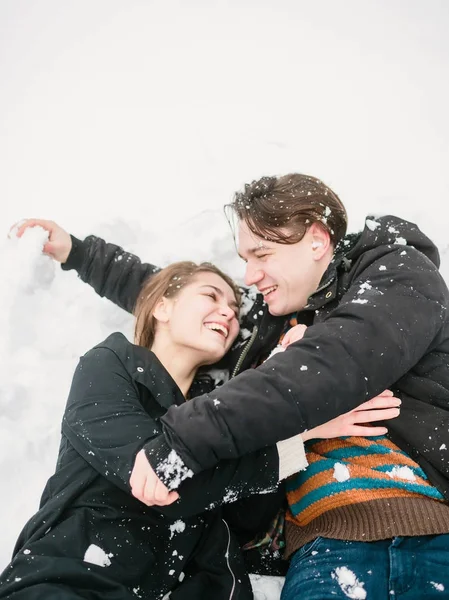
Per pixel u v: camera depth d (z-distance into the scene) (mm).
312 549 1698
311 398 1513
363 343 1582
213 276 2209
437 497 1625
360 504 1660
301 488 1805
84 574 1520
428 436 1651
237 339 2236
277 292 1964
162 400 1855
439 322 1702
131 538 1642
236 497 1633
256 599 1822
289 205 1918
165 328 2135
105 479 1696
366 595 1548
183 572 1749
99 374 1835
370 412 1681
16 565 1531
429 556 1573
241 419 1485
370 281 1768
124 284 2471
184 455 1479
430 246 1921
